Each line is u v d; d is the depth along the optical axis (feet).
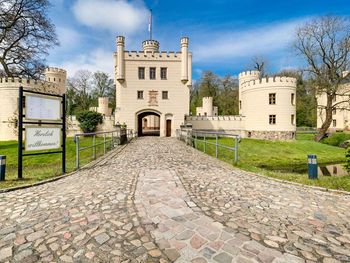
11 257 9.64
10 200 16.53
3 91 88.28
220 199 16.69
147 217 13.34
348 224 12.86
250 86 105.29
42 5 86.53
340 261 9.41
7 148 67.51
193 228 12.05
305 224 12.78
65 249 10.20
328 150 81.20
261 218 13.48
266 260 9.37
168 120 98.68
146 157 37.22
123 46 95.91
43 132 24.66
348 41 96.58
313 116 177.78
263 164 56.59
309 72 104.78
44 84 94.63
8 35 84.43
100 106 179.11
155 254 9.77
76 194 17.71
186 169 27.40
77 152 28.50
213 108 183.01
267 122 99.60
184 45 96.37
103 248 10.23
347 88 120.57
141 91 96.89
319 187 19.94
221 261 9.28
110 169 27.53
